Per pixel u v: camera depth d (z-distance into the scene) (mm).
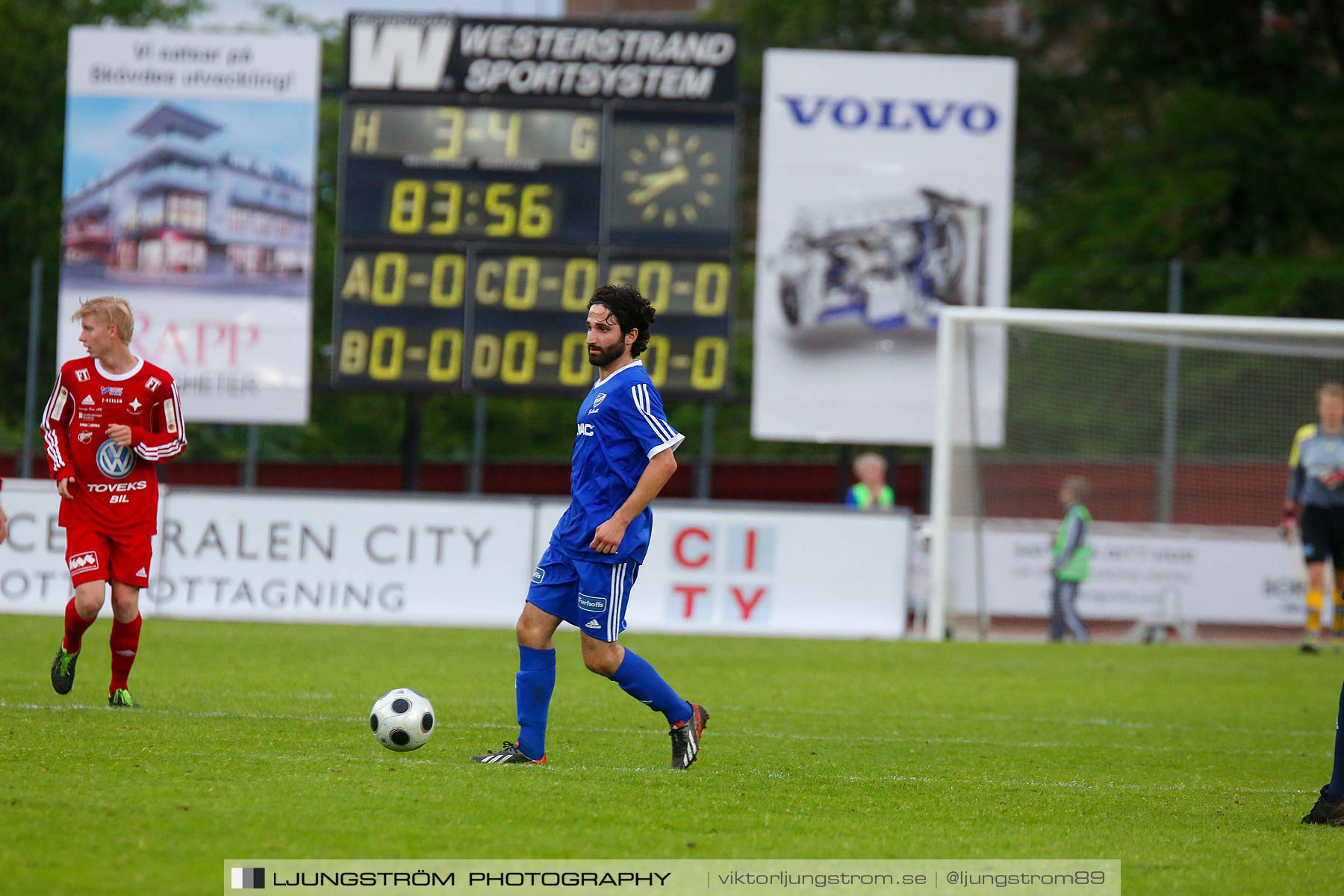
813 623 53031
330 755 22578
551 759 23344
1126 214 102500
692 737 22438
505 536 53000
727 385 62219
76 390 26516
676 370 62125
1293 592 61406
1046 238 106312
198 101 62844
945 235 63469
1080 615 62031
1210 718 33438
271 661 37938
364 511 53000
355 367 62000
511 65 62188
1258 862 17531
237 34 62812
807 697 34688
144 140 62875
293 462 90188
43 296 96125
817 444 107875
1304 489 51750
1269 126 106000
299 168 62906
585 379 61938
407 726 22609
